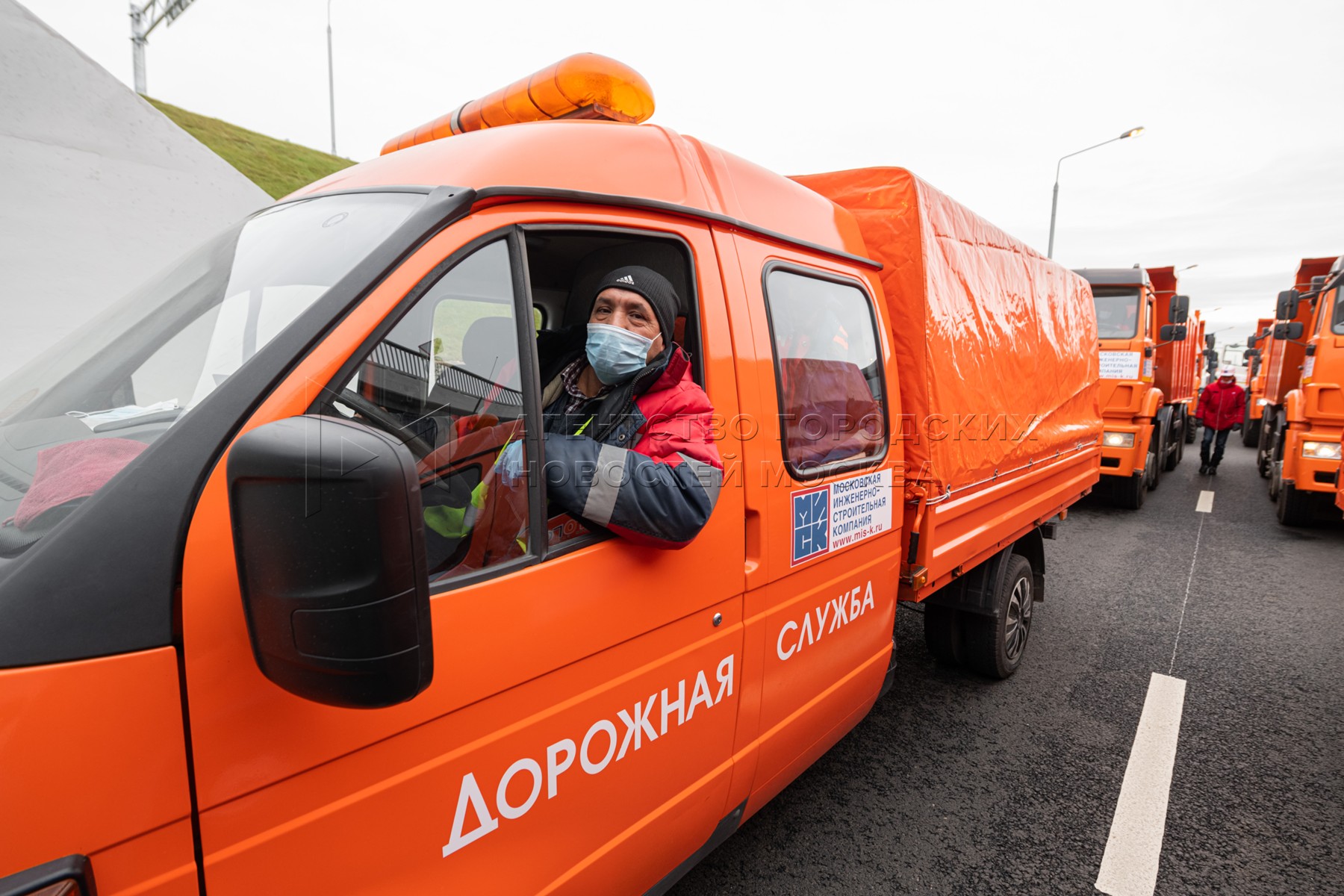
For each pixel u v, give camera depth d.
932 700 3.79
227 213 6.04
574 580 1.44
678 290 1.82
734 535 1.86
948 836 2.70
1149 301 8.91
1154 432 9.87
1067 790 2.99
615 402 1.64
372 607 0.85
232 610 0.96
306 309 1.12
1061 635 4.71
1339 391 6.79
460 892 1.29
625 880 1.67
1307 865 2.55
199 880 0.96
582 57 1.88
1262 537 7.36
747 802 2.12
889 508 2.66
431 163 1.51
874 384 2.58
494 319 1.37
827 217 2.46
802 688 2.25
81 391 1.33
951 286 2.97
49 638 0.85
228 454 0.88
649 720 1.66
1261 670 4.15
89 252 5.26
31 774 0.82
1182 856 2.59
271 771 1.01
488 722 1.30
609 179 1.59
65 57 5.16
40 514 0.99
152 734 0.90
